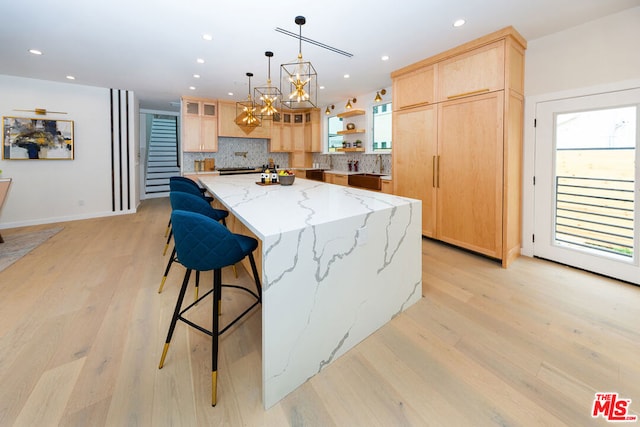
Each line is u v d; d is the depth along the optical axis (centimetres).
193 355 173
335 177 596
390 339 189
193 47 339
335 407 138
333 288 164
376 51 348
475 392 146
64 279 276
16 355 169
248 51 349
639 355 171
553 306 228
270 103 365
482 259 335
